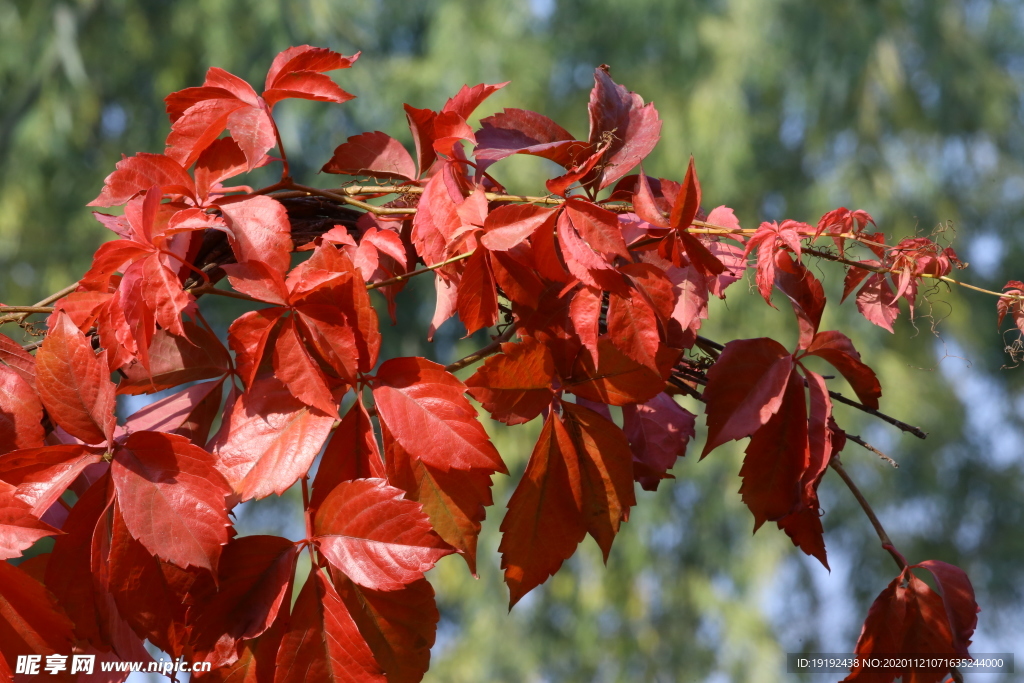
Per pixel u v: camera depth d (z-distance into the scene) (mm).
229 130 1027
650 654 5820
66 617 939
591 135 1030
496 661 5648
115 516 924
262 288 954
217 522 922
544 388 980
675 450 1064
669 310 978
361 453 953
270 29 5945
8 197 5492
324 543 935
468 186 1030
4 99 6074
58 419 938
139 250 969
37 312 1033
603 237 969
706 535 6152
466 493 959
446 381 959
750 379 1021
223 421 955
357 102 5949
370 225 1068
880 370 6086
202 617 922
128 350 967
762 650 5910
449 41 6023
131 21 5934
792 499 1024
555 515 985
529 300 992
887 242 1023
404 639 944
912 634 1055
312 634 931
